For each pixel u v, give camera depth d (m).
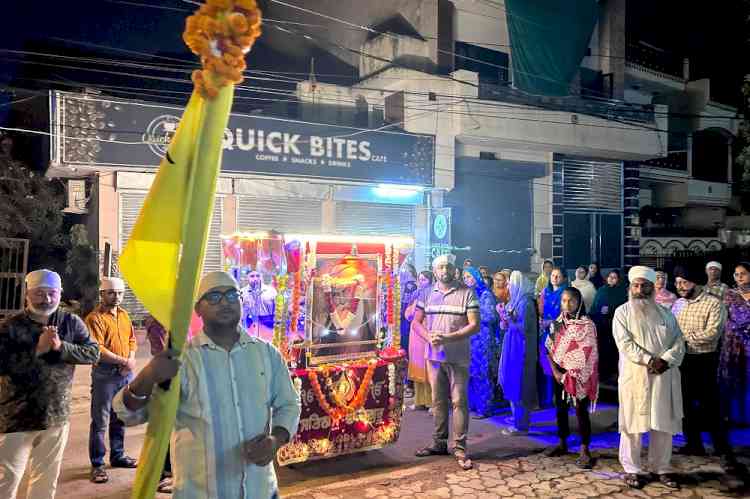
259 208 13.84
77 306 12.05
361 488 5.08
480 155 17.25
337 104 15.68
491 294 7.72
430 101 15.39
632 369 5.14
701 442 5.93
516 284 6.81
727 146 25.50
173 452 2.55
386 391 5.86
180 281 2.15
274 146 13.30
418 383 7.68
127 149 11.89
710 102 23.78
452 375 5.79
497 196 17.91
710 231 23.81
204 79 2.05
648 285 5.14
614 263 20.09
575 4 17.77
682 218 26.08
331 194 14.53
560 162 18.80
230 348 2.69
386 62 16.41
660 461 5.21
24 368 3.85
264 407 2.66
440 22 16.55
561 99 17.75
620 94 20.05
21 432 3.82
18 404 3.82
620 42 20.08
